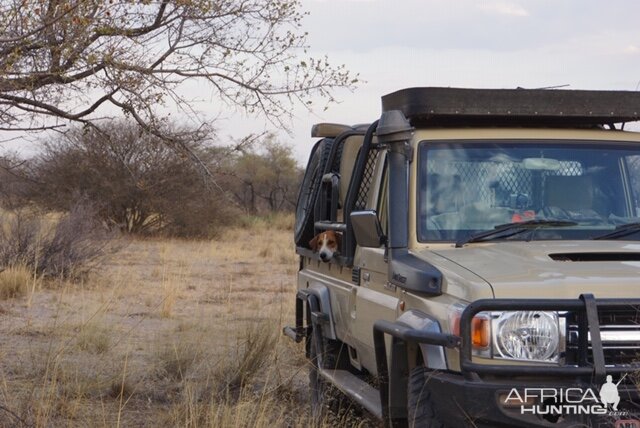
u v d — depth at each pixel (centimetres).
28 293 1372
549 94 593
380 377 552
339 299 686
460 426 462
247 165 4953
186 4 643
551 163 581
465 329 456
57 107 662
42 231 1638
